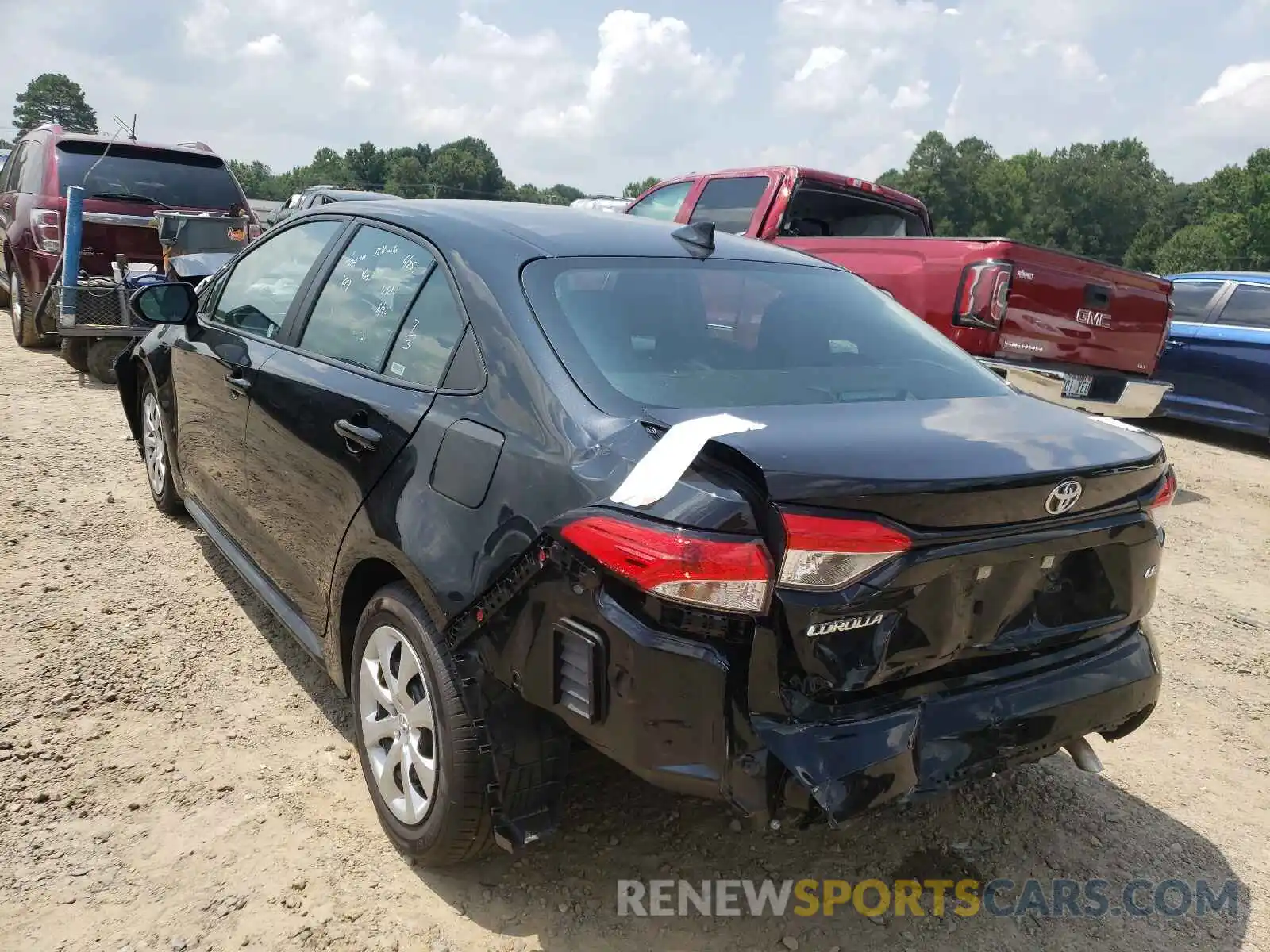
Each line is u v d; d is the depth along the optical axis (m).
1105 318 7.00
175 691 3.54
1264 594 5.50
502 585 2.30
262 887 2.61
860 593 2.06
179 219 8.08
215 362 3.94
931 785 2.21
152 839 2.77
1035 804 3.27
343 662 3.06
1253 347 9.26
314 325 3.39
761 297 3.06
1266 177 93.94
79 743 3.18
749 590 1.99
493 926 2.54
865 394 2.72
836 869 2.87
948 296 6.52
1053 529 2.34
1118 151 158.38
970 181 138.50
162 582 4.41
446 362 2.70
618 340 2.59
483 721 2.39
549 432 2.32
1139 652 2.68
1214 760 3.64
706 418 2.17
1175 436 10.46
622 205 13.43
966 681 2.37
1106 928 2.70
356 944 2.44
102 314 7.64
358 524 2.79
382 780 2.79
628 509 2.08
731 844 2.94
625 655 2.07
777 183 7.99
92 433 6.63
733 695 2.04
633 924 2.58
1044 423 2.58
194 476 4.35
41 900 2.50
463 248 2.85
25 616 3.99
